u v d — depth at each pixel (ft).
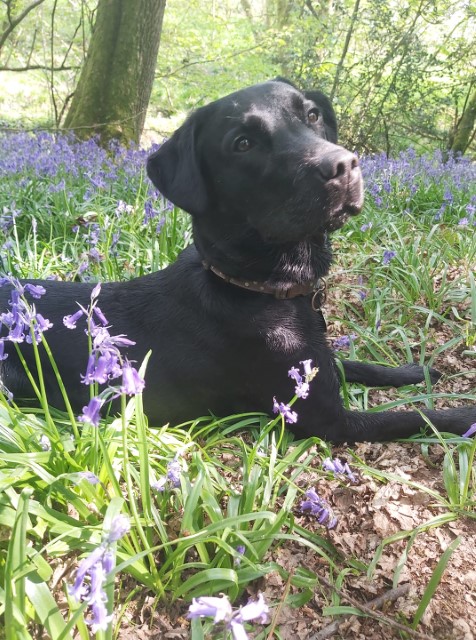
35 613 1.05
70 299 1.77
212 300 1.61
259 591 1.20
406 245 3.02
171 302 1.69
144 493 1.17
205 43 8.07
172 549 1.23
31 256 2.54
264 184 1.53
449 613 1.16
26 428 1.30
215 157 1.60
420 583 1.22
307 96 1.91
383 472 1.48
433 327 2.37
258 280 1.60
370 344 2.25
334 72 7.22
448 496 1.41
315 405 1.63
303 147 1.48
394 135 7.83
